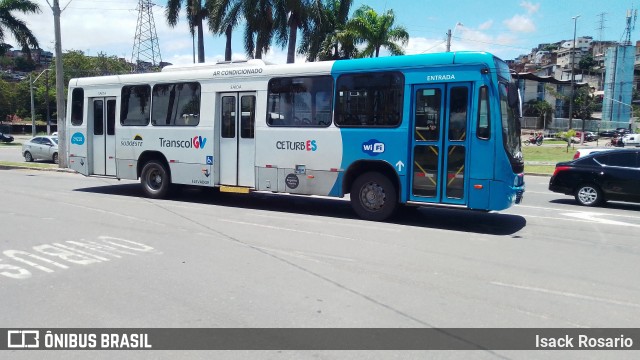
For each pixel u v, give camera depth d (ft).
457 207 30.73
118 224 31.68
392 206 33.37
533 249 26.45
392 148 32.48
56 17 71.87
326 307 17.21
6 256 23.53
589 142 201.46
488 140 29.73
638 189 40.65
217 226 31.60
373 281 20.21
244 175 38.81
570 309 17.38
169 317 16.22
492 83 29.60
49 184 54.39
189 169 41.45
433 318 16.34
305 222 33.40
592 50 447.83
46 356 13.58
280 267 22.07
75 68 240.12
